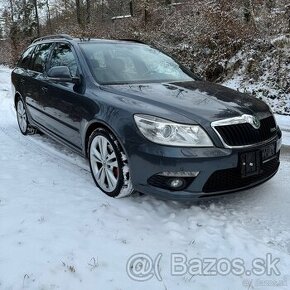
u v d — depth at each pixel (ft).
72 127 16.02
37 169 16.90
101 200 13.70
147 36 55.72
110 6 105.60
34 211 12.82
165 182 12.05
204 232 11.69
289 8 40.50
